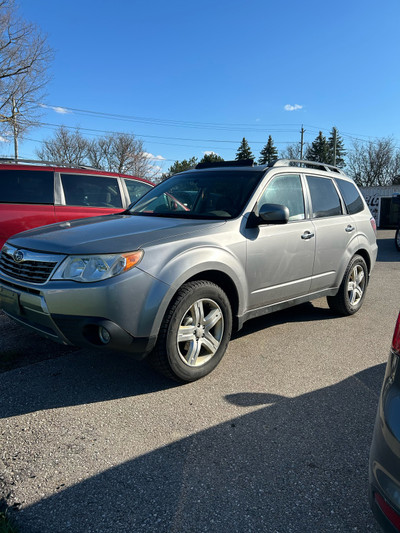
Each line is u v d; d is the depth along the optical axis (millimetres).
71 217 6023
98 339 2906
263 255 3768
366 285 5465
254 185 3965
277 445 2576
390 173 57062
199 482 2248
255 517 2018
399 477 1470
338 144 64500
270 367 3691
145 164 55125
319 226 4469
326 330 4727
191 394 3182
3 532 1845
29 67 23234
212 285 3318
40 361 3717
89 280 2789
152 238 3115
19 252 3188
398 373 1659
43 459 2420
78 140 50438
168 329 3049
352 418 2891
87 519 1994
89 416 2861
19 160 6203
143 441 2598
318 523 1988
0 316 4914
